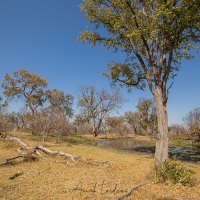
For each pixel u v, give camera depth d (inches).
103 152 940.0
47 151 734.5
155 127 1781.5
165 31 543.5
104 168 567.5
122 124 2755.9
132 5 614.5
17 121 1681.8
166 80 607.8
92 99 2364.7
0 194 337.1
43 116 1408.7
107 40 714.2
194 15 549.6
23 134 1478.8
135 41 637.3
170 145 1496.1
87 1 671.8
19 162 597.0
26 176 454.3
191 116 2032.5
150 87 615.8
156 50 642.8
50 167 558.6
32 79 2377.0
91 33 708.7
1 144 876.6
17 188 371.6
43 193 352.5
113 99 2378.2
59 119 1384.1
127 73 743.1
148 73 629.6
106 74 761.6
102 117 2396.7
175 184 408.2
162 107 583.8
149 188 389.7
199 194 363.9
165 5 516.4
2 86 2354.8
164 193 364.5
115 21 646.5
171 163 445.4
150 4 639.8
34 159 640.4
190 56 639.1
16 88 2365.9
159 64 608.4
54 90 2815.0
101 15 686.5
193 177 486.3
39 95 2468.0
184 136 2175.2
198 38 626.8
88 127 2635.3
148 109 2112.5
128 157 800.9
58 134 1365.7
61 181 429.7
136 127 2736.2
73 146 1109.7
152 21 534.0
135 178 464.4
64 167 567.5
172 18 530.6
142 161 703.7
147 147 1326.3
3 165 548.7
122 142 1724.9
